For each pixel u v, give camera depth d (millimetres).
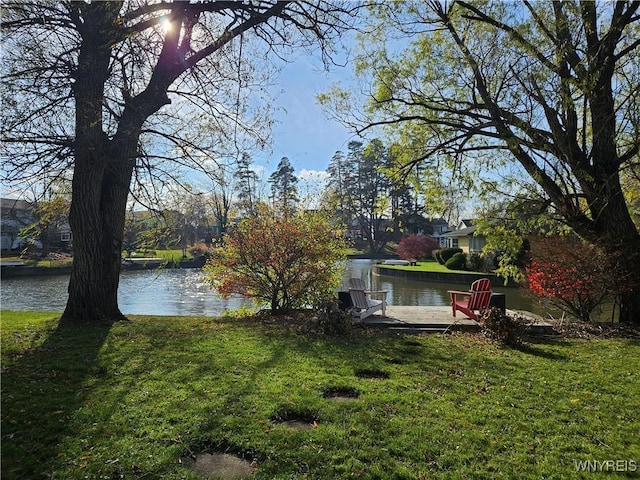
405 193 53594
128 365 5293
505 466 3141
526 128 8867
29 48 6930
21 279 28625
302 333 7688
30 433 3432
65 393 4312
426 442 3451
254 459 3170
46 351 5848
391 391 4613
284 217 10320
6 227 29469
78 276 8281
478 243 35812
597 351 6809
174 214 10711
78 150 7789
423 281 28188
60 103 7422
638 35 9445
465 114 9797
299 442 3400
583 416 4066
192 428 3574
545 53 8742
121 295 19875
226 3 7652
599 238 9117
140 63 7969
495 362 5996
